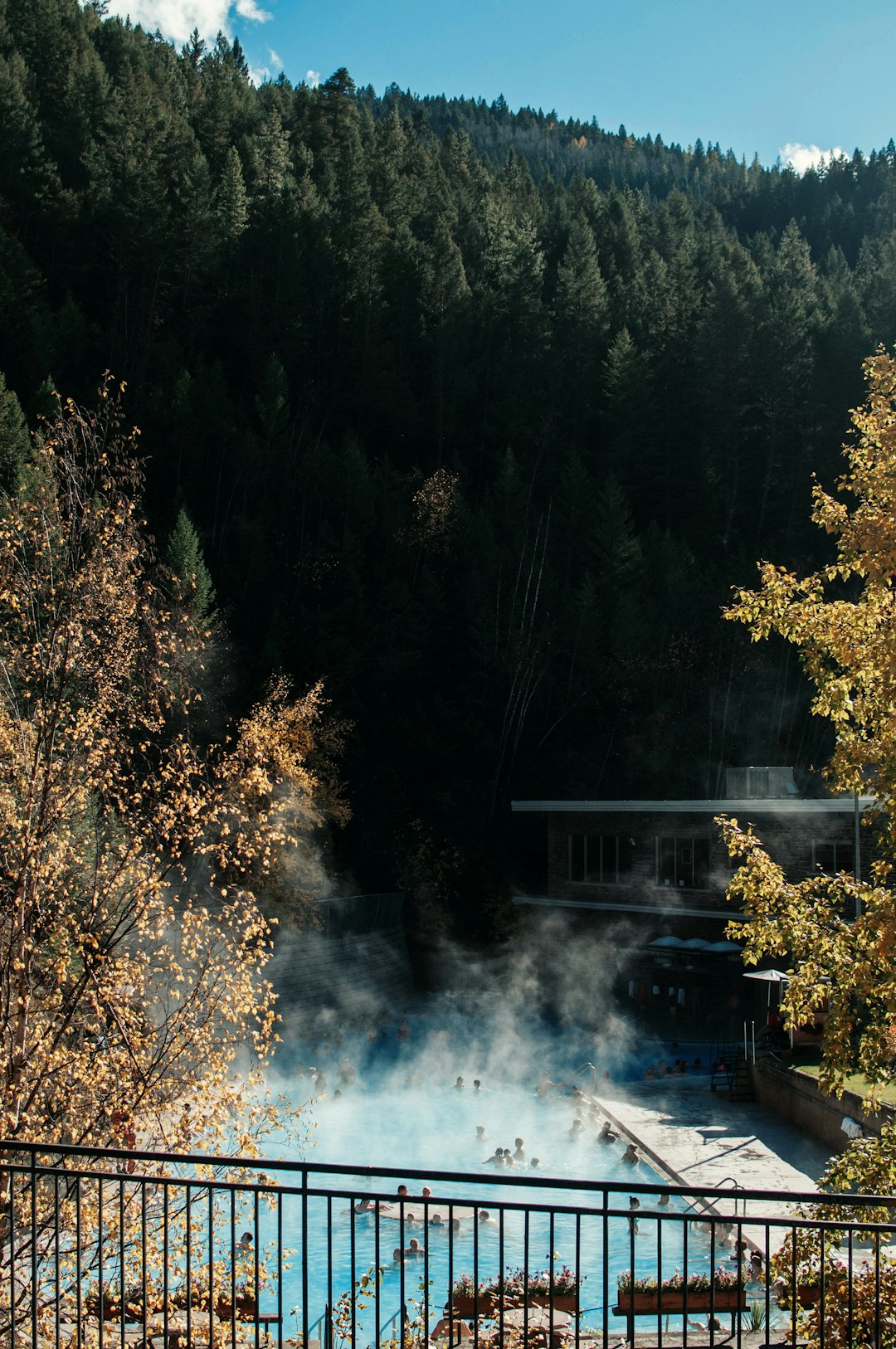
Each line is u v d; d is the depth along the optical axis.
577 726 58.72
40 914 11.57
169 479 59.66
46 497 12.57
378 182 94.62
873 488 12.58
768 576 13.42
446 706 55.62
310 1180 24.66
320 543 57.38
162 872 12.66
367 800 51.53
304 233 76.94
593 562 63.09
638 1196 22.27
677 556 61.19
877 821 13.05
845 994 11.88
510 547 62.03
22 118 69.75
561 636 58.69
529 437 72.75
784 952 12.77
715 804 38.62
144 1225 8.20
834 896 13.05
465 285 80.56
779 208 139.12
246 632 53.72
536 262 83.56
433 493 60.47
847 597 58.91
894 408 13.52
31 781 11.62
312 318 75.38
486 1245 20.03
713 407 74.06
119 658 12.93
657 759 56.81
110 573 12.67
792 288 82.62
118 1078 11.44
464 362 76.00
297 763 38.19
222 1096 11.83
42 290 62.66
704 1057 35.78
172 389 59.12
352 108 109.75
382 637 55.38
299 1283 17.50
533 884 54.19
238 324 72.69
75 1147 6.25
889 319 80.12
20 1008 11.06
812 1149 24.62
